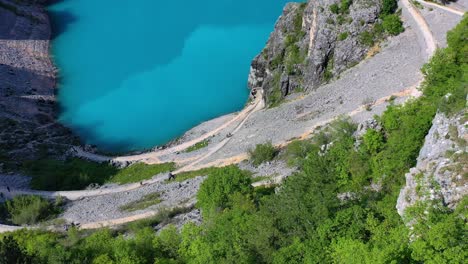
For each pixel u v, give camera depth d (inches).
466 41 3186.5
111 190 4532.5
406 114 2955.2
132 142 5629.9
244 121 5319.9
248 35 7249.0
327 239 2082.9
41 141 5482.3
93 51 7327.8
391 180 2598.4
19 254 2434.8
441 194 1911.9
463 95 2244.1
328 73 5002.5
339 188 2711.6
